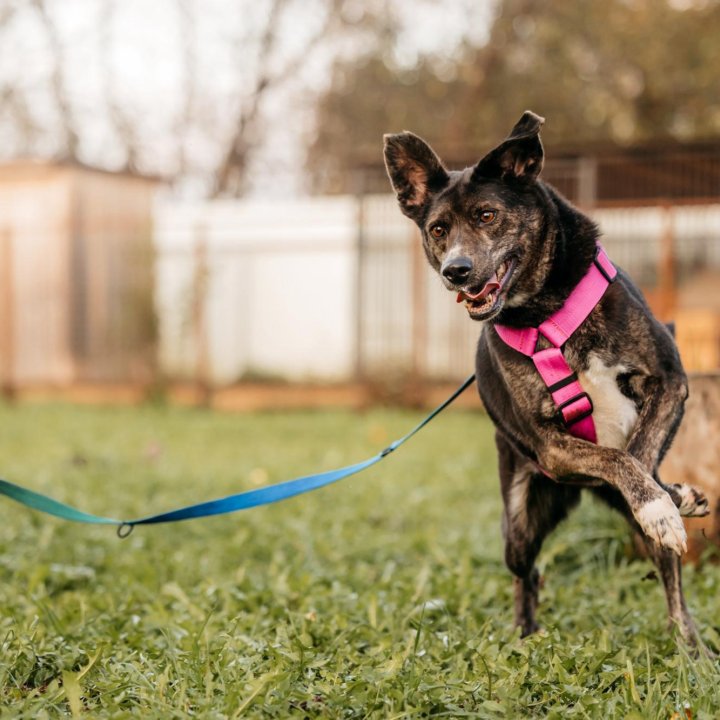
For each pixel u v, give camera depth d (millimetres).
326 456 10594
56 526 6941
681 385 3930
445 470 9570
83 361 17688
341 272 16578
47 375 17875
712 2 21672
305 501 8031
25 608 4875
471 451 10742
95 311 17562
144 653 3934
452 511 7730
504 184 4180
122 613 4797
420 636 4137
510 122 22953
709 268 13758
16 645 3939
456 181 4289
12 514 7309
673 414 3885
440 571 5773
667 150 12906
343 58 24969
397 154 4473
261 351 17031
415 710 3189
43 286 17828
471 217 4172
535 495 4535
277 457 10656
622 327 3916
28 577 5578
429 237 4371
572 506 4574
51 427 13594
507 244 4102
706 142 12656
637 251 13883
